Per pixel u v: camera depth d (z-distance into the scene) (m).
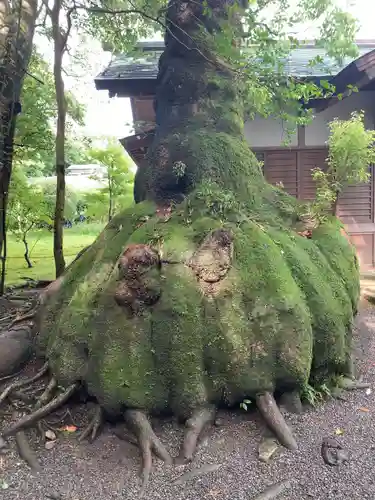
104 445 3.32
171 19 5.27
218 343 3.53
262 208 4.89
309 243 4.65
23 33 5.92
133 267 3.59
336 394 3.95
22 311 5.72
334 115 8.09
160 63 5.57
